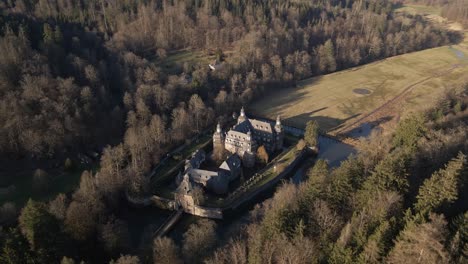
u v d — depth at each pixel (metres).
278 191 123.50
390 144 137.12
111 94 185.25
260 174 146.75
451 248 72.31
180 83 192.62
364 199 95.88
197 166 146.25
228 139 154.62
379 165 100.94
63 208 109.19
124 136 158.12
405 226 78.25
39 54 172.88
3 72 156.12
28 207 87.81
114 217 117.81
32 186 130.25
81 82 178.00
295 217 94.44
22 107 146.88
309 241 84.81
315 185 103.56
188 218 126.75
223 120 182.62
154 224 123.81
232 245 96.06
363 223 83.25
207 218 126.44
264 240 89.38
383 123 191.88
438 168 110.06
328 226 90.00
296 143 170.38
